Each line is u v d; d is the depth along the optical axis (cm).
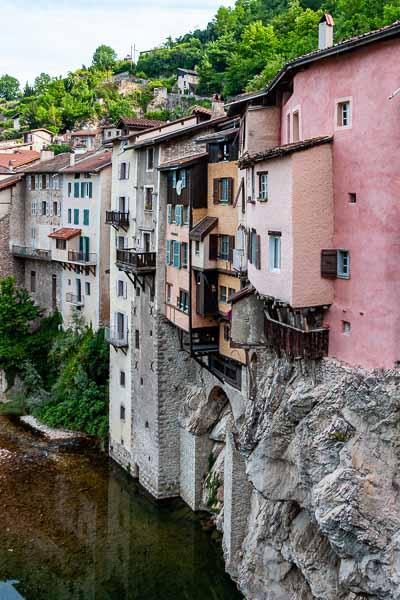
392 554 2388
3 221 8188
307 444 2747
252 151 3334
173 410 4769
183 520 4541
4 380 7119
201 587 3878
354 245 2602
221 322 4072
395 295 2448
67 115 16562
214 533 4328
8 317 7331
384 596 2406
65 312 7350
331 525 2503
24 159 9725
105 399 6181
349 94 2584
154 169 4728
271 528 3300
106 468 5372
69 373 6531
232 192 3859
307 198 2670
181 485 4800
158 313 4694
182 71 15875
